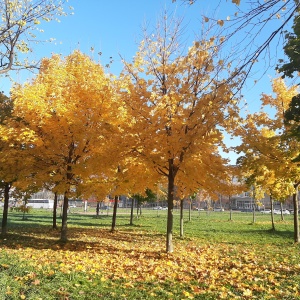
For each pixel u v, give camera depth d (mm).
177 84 9695
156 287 6027
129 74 10305
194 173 9336
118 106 10133
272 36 3393
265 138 11297
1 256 7645
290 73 8141
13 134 10656
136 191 11984
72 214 43031
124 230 20234
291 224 28406
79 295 5297
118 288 5879
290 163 10922
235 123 8086
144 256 9711
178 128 9141
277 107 13516
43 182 12172
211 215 48750
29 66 8188
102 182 11484
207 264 8828
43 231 17391
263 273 7574
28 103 10633
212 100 4684
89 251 10336
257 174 13148
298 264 8898
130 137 9430
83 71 11289
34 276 6094
